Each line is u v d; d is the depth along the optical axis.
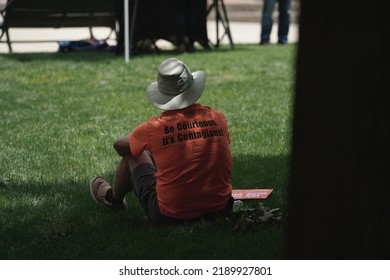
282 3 40.34
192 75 10.77
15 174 14.37
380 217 6.29
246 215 10.92
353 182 6.30
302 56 6.38
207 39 34.91
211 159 10.60
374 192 6.27
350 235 6.37
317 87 6.32
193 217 10.80
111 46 35.12
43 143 16.83
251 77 26.47
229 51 34.72
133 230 11.09
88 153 15.94
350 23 6.11
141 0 32.03
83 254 10.27
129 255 10.14
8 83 25.06
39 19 33.50
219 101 22.08
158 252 10.20
